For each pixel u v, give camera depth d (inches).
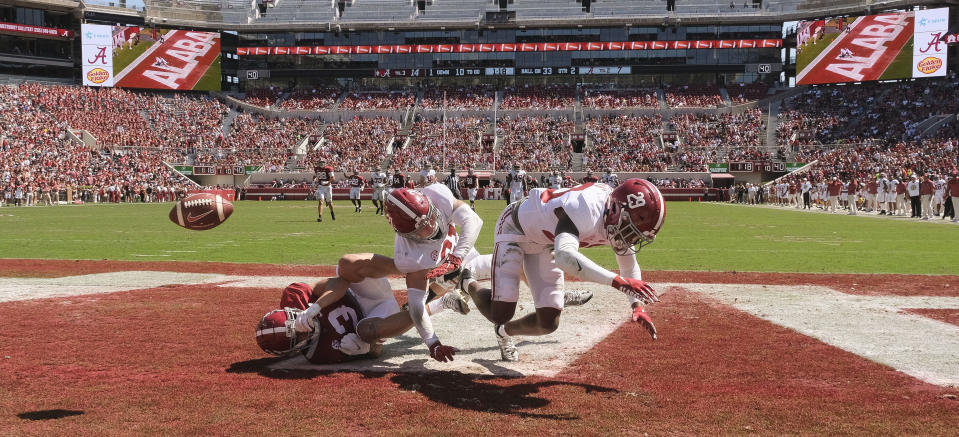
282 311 185.2
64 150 1814.7
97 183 1770.4
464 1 2425.0
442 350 174.6
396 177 864.9
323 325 185.3
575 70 2356.1
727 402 150.8
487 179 1926.7
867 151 1815.9
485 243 595.5
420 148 2094.0
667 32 2329.0
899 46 1973.4
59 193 1675.7
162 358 190.7
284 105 2335.1
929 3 2030.0
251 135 2188.7
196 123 2207.2
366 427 135.3
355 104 2316.7
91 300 290.2
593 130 2138.3
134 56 2208.4
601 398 154.1
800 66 2112.5
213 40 2290.8
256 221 908.0
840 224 864.9
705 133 2087.8
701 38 2310.5
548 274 177.2
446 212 178.4
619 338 217.8
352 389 161.5
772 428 134.5
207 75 2290.8
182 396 155.2
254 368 181.0
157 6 2324.1
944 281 349.7
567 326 237.0
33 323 240.4
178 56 2255.2
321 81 2490.2
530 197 174.1
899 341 211.9
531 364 186.4
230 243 589.6
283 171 2038.6
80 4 2256.4
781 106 2158.0
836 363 184.9
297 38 2456.9
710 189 1889.8
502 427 135.3
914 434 131.2
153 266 423.2
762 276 370.6
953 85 1982.0
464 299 215.3
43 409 145.9
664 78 2364.7
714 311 264.7
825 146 1909.4
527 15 2374.5
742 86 2303.2
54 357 191.2
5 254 502.9
